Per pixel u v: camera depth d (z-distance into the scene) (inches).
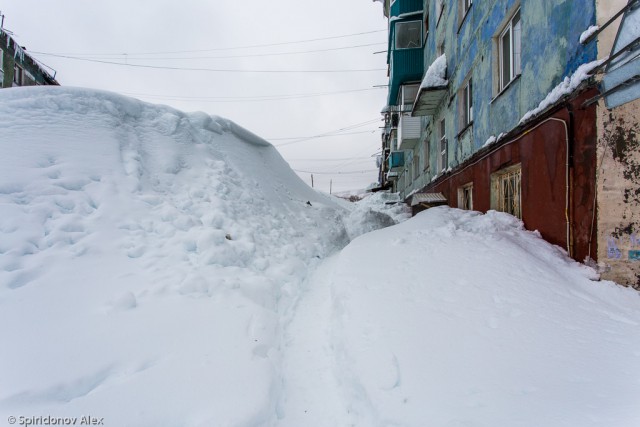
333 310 135.5
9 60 642.2
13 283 108.7
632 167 124.8
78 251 131.2
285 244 219.3
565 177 150.8
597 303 114.1
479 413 67.9
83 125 196.5
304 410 89.1
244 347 102.0
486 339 94.7
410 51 502.9
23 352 85.0
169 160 217.6
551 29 163.9
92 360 85.8
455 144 340.2
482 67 264.5
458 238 178.5
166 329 102.9
